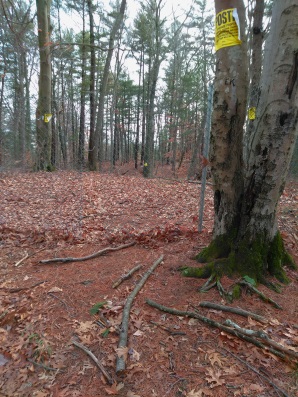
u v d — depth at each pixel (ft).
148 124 37.24
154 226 15.12
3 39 31.89
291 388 5.35
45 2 30.09
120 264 10.52
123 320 7.20
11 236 13.94
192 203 19.95
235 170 8.67
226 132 8.35
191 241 11.90
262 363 5.89
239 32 7.66
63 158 42.68
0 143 26.13
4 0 23.86
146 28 52.34
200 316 7.20
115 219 16.88
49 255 11.93
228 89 8.02
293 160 30.99
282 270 8.82
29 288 9.23
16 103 29.45
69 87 63.36
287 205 17.49
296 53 7.03
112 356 6.27
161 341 6.62
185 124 53.31
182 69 67.46
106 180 29.09
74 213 17.90
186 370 5.85
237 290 7.97
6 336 7.30
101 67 60.59
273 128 7.63
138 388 5.50
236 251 8.89
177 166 63.52
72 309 8.04
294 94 7.30
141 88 83.82
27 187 23.76
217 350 6.30
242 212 8.89
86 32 55.62
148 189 25.30
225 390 5.35
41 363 6.31
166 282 8.99
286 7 6.93
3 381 5.97
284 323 6.95
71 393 5.51
